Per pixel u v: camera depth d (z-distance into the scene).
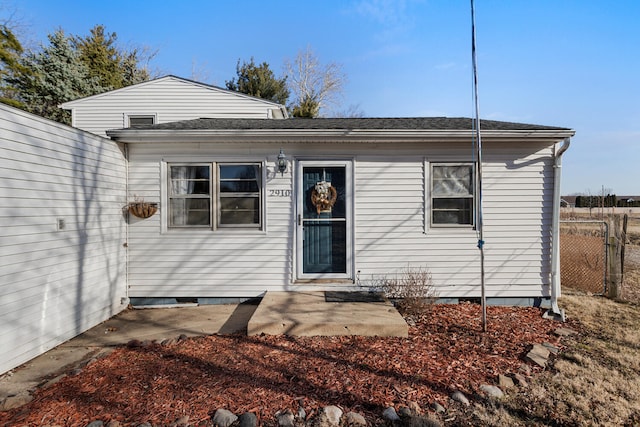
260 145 5.55
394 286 5.36
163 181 5.51
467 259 5.56
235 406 2.60
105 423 2.41
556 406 2.70
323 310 4.59
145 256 5.52
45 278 3.76
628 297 5.92
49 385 2.96
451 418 2.54
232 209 5.61
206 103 10.53
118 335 4.30
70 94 15.70
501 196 5.52
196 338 4.13
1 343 3.20
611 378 3.14
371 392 2.81
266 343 3.90
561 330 4.35
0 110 3.15
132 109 10.47
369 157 5.58
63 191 4.05
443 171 5.62
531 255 5.52
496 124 5.79
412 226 5.57
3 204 3.19
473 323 4.60
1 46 13.39
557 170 5.35
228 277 5.57
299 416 2.48
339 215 5.66
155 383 2.96
